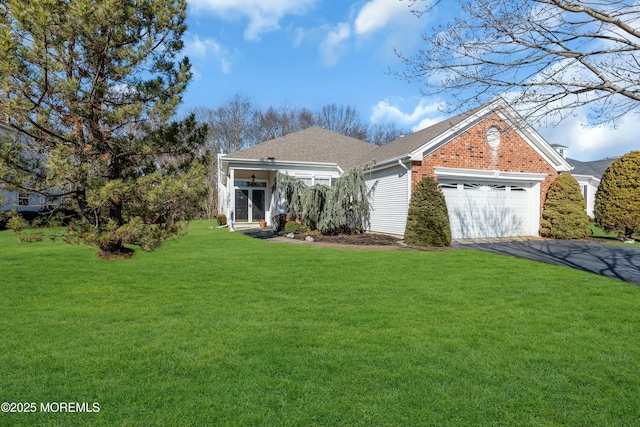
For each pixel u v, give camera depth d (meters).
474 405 2.59
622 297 5.34
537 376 3.01
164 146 8.04
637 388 2.84
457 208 13.23
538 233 14.12
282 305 4.91
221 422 2.38
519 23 4.75
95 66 7.37
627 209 12.60
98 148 7.59
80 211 8.30
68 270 7.08
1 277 6.43
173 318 4.37
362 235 13.67
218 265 7.70
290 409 2.53
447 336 3.83
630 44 4.38
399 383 2.87
